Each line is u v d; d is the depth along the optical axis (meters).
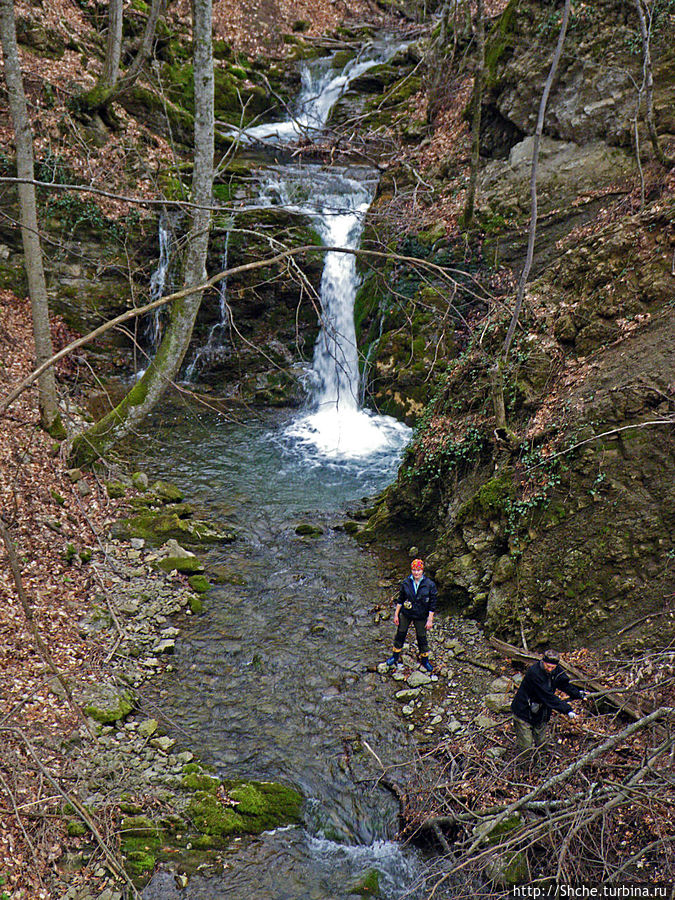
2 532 5.77
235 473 14.05
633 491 8.07
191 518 12.13
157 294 18.06
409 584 8.21
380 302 16.77
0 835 5.67
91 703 7.46
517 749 6.73
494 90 16.84
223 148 20.97
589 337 9.95
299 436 15.95
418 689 8.07
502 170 16.05
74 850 5.77
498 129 16.91
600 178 13.97
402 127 20.59
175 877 5.71
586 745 6.63
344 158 21.36
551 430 9.16
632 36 13.93
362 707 7.85
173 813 6.33
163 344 11.67
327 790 6.80
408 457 11.60
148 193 18.20
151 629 9.07
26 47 18.17
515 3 16.44
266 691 8.12
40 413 13.24
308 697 8.02
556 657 6.55
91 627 8.78
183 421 16.36
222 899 5.58
